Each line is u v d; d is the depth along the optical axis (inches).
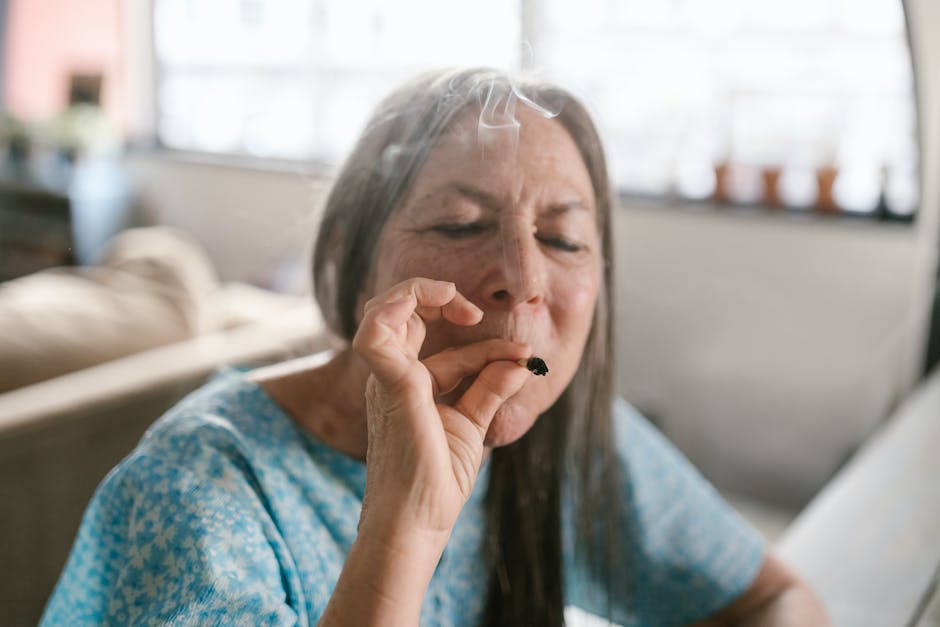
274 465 27.0
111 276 70.9
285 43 157.5
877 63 104.8
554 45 124.6
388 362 21.0
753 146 114.0
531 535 33.1
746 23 112.9
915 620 36.0
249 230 155.7
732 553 38.4
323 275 29.7
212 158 165.5
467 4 122.4
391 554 20.4
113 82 183.3
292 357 52.9
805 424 108.4
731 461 113.5
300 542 26.6
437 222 25.4
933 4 94.3
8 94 191.8
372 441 22.0
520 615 33.3
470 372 24.1
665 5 117.5
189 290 69.7
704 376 114.3
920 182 99.5
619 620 38.6
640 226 116.2
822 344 106.5
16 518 47.9
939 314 99.7
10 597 48.5
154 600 23.6
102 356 57.8
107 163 177.3
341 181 28.7
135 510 24.9
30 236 150.8
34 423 48.2
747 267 110.0
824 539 43.3
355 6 142.9
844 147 108.5
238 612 23.7
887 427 63.0
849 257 103.8
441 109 26.3
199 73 173.3
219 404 28.1
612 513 35.9
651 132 120.3
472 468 22.9
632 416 38.7
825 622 35.9
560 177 26.1
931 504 47.6
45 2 187.9
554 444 33.4
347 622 20.2
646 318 117.0
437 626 30.9
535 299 25.3
